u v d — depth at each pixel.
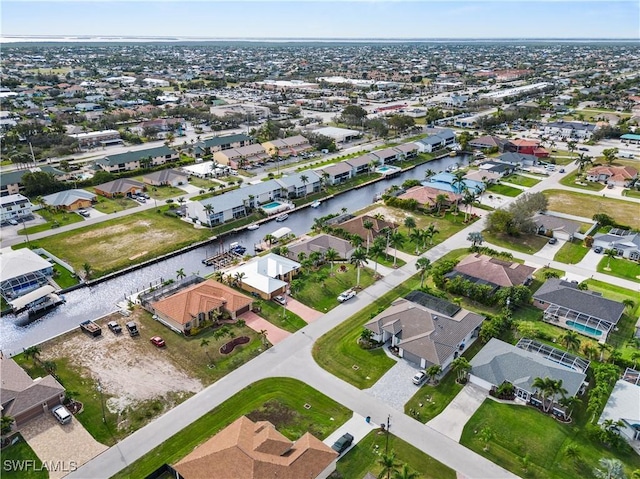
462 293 94.56
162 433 62.31
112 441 61.22
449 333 78.19
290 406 66.94
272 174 172.62
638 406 64.44
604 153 185.12
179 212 137.38
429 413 65.88
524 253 114.88
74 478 55.97
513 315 89.44
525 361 71.62
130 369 74.38
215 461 53.31
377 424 63.97
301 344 80.69
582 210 141.50
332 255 102.38
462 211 141.38
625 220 133.62
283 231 123.25
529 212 125.25
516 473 56.91
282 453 55.44
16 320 89.25
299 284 93.50
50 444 60.78
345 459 58.47
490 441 61.31
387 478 55.34
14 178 149.88
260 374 73.38
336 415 65.38
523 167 184.38
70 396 67.75
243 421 60.00
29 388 65.69
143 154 180.25
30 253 105.38
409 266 108.31
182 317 83.69
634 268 107.25
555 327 86.06
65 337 82.62
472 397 68.94
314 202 149.62
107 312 91.75
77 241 119.38
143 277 105.19
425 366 74.62
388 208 144.62
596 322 83.81
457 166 188.62
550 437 61.84
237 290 98.25
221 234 125.69
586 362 74.56
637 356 74.25
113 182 154.88
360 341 81.00
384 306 91.75
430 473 56.56
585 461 58.47
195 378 72.56
